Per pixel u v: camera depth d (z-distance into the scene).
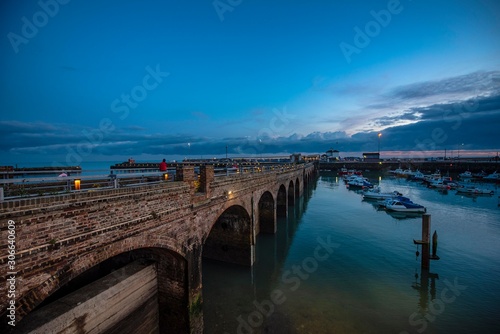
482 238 27.11
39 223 6.12
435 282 18.27
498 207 41.38
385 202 41.22
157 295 12.07
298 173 44.19
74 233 6.91
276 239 26.94
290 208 40.88
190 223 11.97
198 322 12.43
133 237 8.75
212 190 14.16
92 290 9.12
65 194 6.69
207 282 18.12
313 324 13.82
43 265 6.21
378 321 14.10
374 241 26.47
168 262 11.82
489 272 19.67
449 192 55.84
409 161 105.88
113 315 9.55
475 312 14.93
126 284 10.18
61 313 7.70
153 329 11.77
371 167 107.00
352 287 17.58
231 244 20.52
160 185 10.02
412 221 33.81
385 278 18.86
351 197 51.50
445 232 29.12
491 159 105.31
